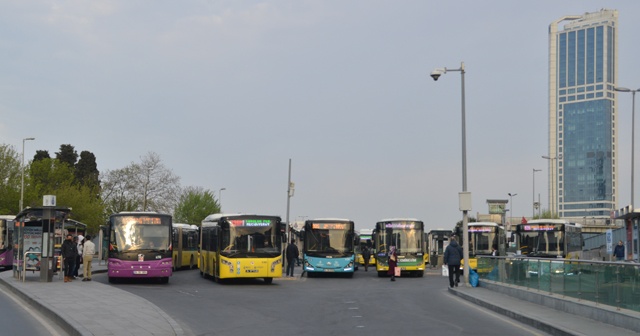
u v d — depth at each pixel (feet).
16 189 240.53
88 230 263.49
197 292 89.92
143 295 83.71
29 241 109.50
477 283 95.86
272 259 107.45
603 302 52.24
